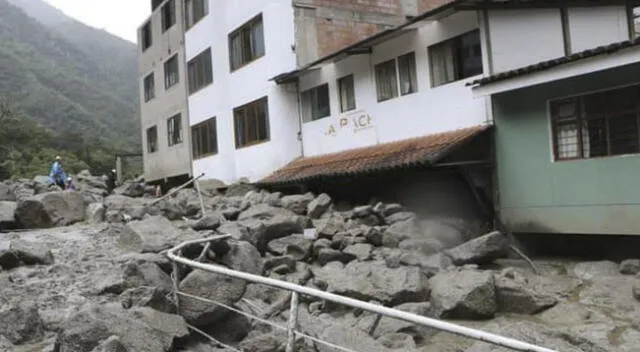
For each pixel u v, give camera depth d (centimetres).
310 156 2016
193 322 654
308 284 1025
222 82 2362
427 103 1543
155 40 3014
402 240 1232
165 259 773
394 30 1513
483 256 1132
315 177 1688
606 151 1144
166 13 2884
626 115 1109
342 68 1861
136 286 710
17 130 5122
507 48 1351
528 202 1282
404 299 926
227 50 2336
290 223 1249
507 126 1326
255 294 891
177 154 2786
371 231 1252
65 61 10600
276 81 2011
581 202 1180
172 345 580
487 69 1339
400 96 1636
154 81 3042
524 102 1287
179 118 2762
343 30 2127
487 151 1371
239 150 2273
